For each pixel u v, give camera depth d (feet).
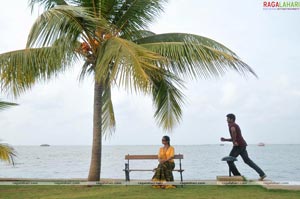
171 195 32.17
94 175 40.57
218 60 38.14
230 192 33.06
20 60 37.01
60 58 36.76
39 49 37.04
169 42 39.81
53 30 33.30
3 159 34.76
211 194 32.22
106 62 35.19
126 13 41.65
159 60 37.60
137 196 31.96
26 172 109.70
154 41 42.80
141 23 42.98
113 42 36.52
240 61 37.88
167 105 46.75
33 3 41.34
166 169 37.29
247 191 33.45
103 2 40.37
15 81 37.19
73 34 37.11
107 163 181.06
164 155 38.14
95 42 40.65
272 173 101.76
